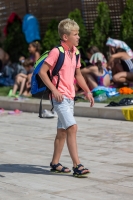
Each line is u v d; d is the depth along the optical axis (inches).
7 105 994.7
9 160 568.7
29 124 815.7
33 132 743.7
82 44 1190.3
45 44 1229.1
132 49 1099.3
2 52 1254.3
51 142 666.8
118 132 706.8
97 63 964.6
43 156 583.5
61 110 463.5
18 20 1354.6
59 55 462.0
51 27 1232.8
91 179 473.1
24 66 1069.8
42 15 1311.5
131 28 1098.1
